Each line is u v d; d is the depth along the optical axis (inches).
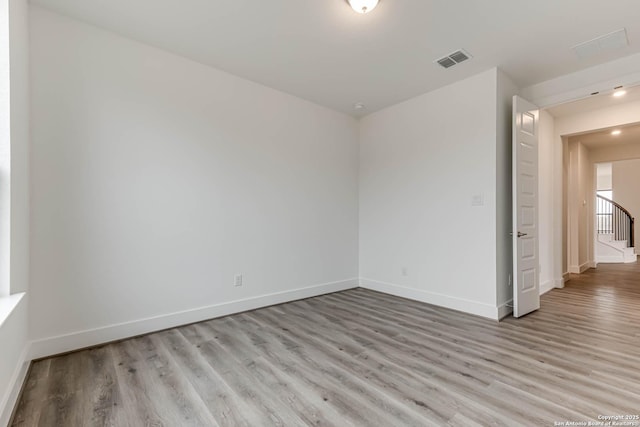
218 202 130.0
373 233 180.9
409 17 95.3
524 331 113.7
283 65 126.5
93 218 100.5
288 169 154.8
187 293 121.2
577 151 226.2
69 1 89.5
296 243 158.1
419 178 156.5
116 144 105.3
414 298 157.9
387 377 81.3
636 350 96.7
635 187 320.8
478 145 132.9
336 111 177.6
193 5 91.0
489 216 129.3
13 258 73.0
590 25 99.0
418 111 156.9
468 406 68.5
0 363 58.5
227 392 74.5
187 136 121.4
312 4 90.2
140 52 110.5
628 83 118.3
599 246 298.5
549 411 66.5
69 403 69.9
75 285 97.0
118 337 104.7
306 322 124.3
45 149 92.3
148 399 71.6
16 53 75.5
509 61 122.4
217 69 129.6
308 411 67.2
